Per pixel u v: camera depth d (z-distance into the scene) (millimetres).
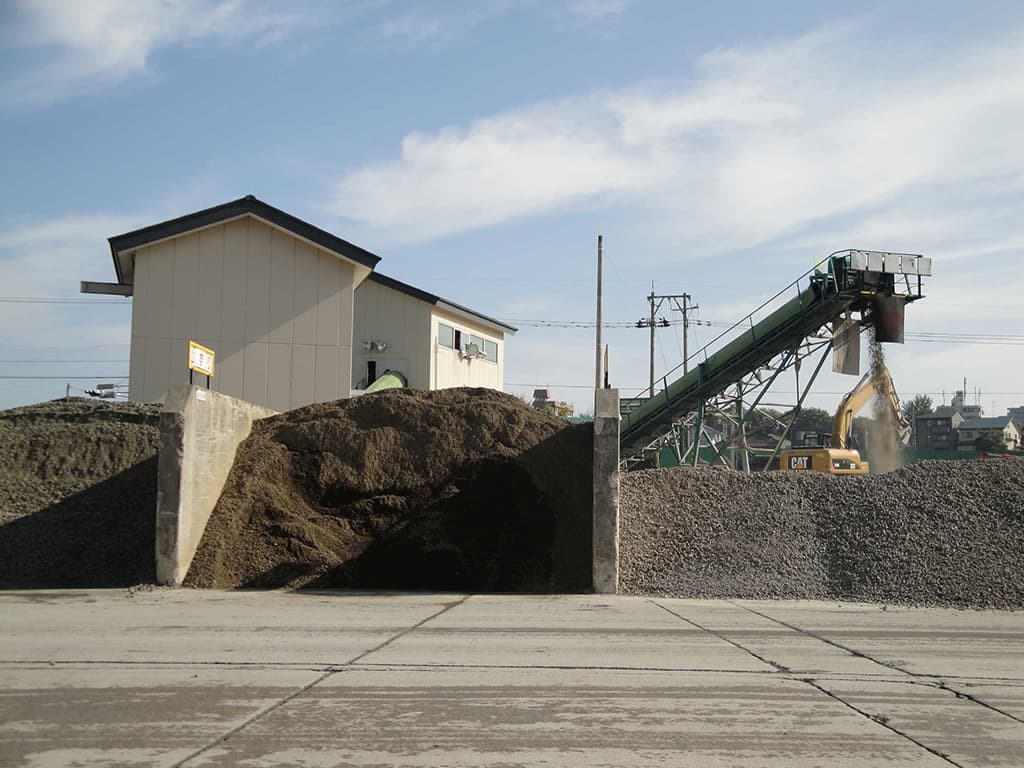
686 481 17562
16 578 14477
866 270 29031
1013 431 72812
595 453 14922
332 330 27938
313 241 27812
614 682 7922
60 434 18453
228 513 15734
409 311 37500
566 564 15570
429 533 15852
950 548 15008
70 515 16156
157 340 27422
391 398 19203
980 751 6125
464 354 40438
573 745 6035
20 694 7246
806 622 11844
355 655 8969
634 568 15289
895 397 35656
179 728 6312
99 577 14695
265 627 10664
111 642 9539
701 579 14844
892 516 15898
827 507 16453
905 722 6812
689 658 9102
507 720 6625
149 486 17141
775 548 15492
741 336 30562
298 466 17328
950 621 12164
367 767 5539
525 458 17672
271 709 6844
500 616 11922
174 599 13039
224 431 16578
